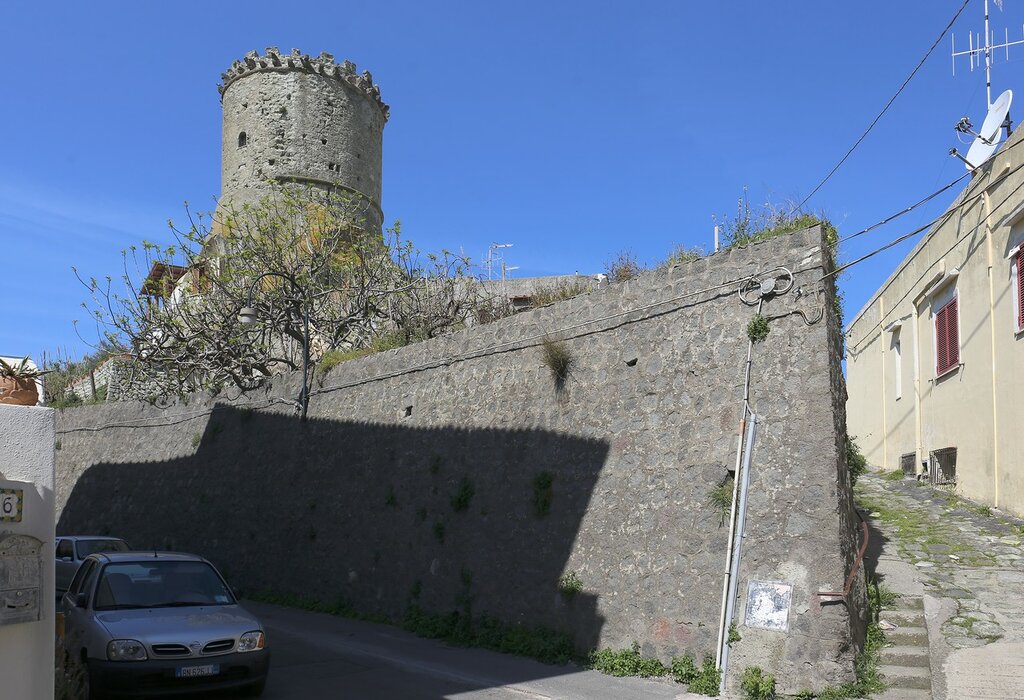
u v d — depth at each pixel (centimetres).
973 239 1450
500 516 1194
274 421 1769
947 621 887
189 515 1914
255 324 1958
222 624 840
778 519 862
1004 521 1263
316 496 1578
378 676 948
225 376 1984
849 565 844
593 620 1016
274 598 1573
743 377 936
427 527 1311
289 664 1014
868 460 2167
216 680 807
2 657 465
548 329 1216
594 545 1045
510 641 1086
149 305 2062
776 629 823
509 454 1214
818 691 785
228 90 3569
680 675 890
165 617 845
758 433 903
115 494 2206
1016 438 1276
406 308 2117
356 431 1538
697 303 1012
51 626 508
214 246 2314
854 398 2359
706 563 910
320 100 3469
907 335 1869
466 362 1355
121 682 770
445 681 922
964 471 1488
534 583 1109
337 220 2338
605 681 910
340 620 1358
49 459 512
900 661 814
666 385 1019
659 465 998
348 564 1448
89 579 938
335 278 2158
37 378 573
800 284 914
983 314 1407
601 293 1146
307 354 1733
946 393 1596
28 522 489
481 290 2402
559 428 1149
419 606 1276
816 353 884
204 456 1939
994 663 789
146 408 2220
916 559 1092
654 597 954
